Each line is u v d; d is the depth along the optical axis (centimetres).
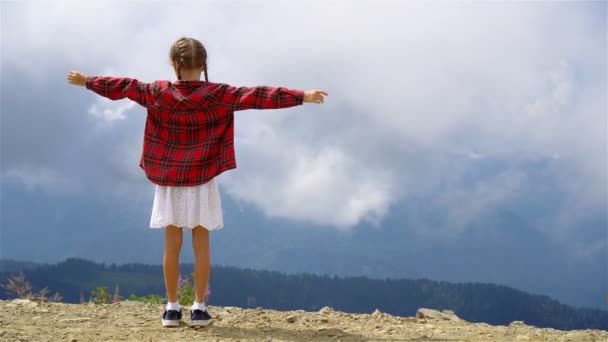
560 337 583
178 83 561
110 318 639
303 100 554
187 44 566
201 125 564
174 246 577
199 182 562
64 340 521
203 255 579
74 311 682
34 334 545
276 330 589
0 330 555
